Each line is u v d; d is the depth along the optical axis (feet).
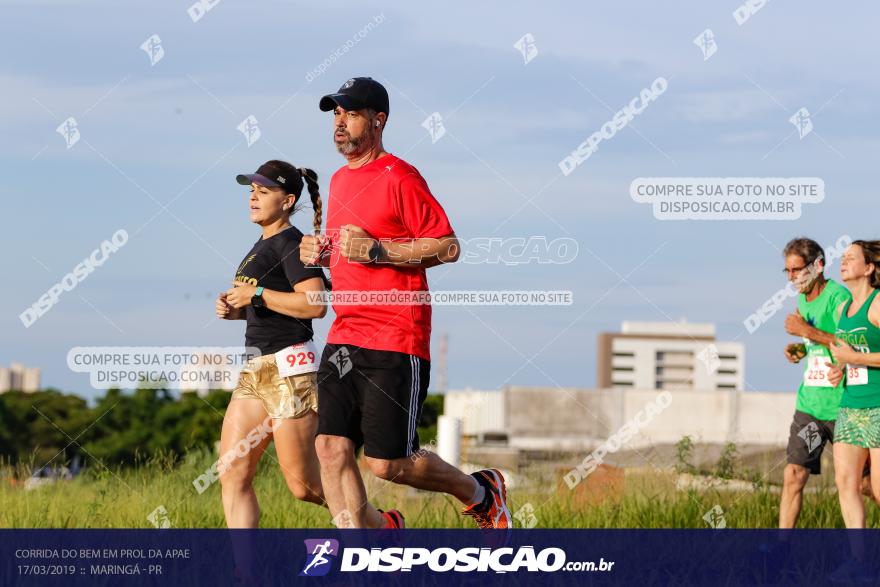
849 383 50.55
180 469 64.49
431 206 42.96
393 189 42.83
